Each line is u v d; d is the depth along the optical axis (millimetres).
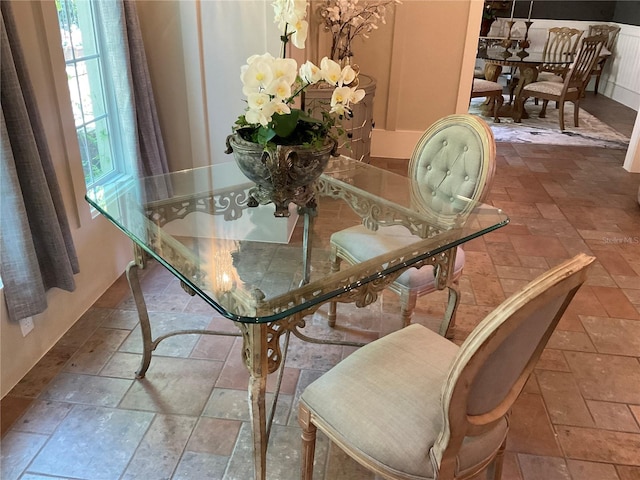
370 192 2236
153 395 2023
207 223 1885
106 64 2723
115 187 2129
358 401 1318
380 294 2760
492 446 1274
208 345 2318
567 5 8125
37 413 1919
